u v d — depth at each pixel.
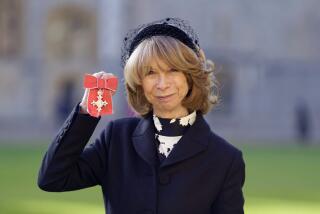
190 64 4.29
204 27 55.97
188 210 4.30
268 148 35.44
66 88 55.50
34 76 55.00
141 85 4.41
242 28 56.47
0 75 54.78
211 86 4.49
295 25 56.72
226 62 56.41
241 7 56.47
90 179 4.52
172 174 4.34
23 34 55.06
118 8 50.91
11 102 54.81
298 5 56.66
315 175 20.72
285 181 18.84
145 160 4.35
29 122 54.41
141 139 4.41
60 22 55.44
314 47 56.72
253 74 56.41
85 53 55.56
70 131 4.30
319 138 50.16
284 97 56.59
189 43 4.37
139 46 4.33
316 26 56.72
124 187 4.38
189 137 4.38
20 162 24.50
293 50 56.81
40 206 13.39
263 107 56.47
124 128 4.57
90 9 55.38
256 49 56.56
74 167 4.43
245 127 55.97
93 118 4.32
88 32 55.53
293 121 56.31
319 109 56.28
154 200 4.28
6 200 14.28
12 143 37.38
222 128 55.53
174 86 4.32
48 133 49.72
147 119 4.49
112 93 4.31
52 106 55.09
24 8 55.00
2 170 21.38
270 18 56.66
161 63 4.26
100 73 4.33
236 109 56.41
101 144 4.56
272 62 56.56
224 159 4.39
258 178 19.61
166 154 4.41
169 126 4.45
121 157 4.47
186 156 4.33
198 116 4.49
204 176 4.35
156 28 4.37
